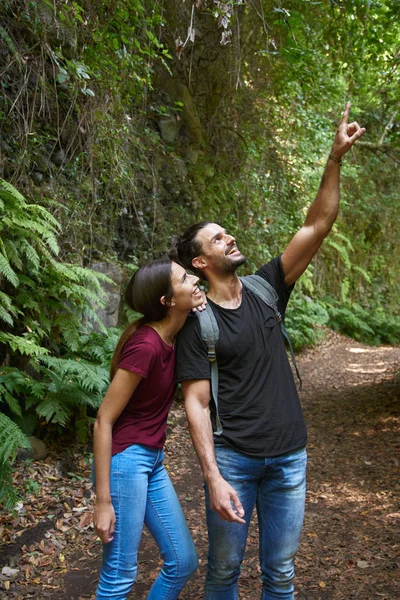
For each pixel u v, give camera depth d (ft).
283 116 34.94
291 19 19.98
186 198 26.40
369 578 9.11
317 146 37.78
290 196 39.06
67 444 14.25
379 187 52.44
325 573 9.36
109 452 6.19
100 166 17.99
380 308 53.21
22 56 14.26
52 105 16.24
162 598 6.45
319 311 42.63
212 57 27.09
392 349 42.04
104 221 19.57
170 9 22.66
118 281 19.24
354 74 27.25
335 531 11.05
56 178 16.40
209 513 6.44
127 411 6.46
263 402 6.37
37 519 10.98
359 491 13.20
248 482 6.38
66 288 14.43
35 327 13.93
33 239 13.41
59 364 13.50
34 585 9.04
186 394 6.38
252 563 9.77
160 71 25.41
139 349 6.22
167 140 25.54
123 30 16.35
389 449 16.21
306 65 26.13
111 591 6.22
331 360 34.91
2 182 12.64
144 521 6.61
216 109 28.66
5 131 14.62
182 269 6.48
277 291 6.98
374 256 53.72
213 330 6.28
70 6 14.46
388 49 23.31
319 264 48.39
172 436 17.17
